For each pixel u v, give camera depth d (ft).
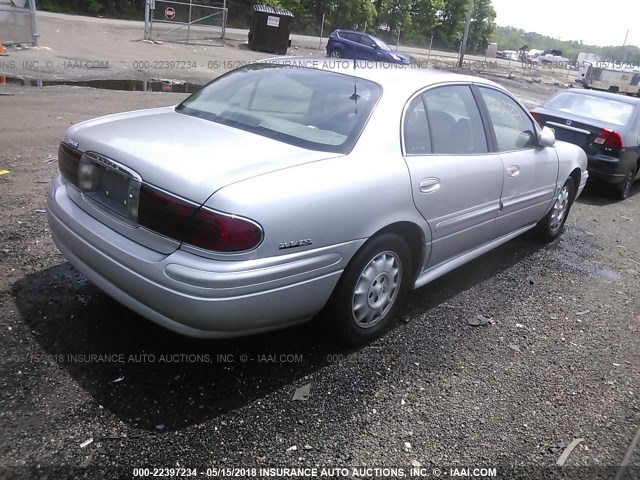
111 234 9.79
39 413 8.86
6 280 12.53
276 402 9.72
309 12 170.30
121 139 10.30
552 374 11.53
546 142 16.61
